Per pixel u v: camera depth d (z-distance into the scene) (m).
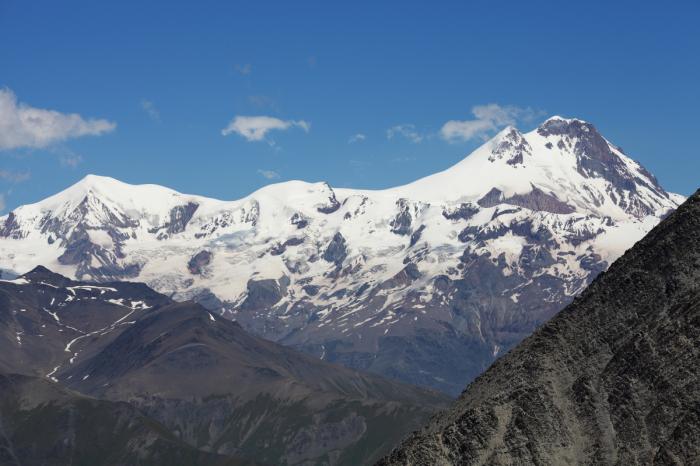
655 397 178.50
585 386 186.62
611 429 179.12
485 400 191.25
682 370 178.38
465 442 185.00
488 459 181.38
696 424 168.00
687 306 187.38
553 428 183.00
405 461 187.00
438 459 184.88
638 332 189.12
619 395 182.12
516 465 179.62
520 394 188.50
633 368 184.12
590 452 178.25
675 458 166.00
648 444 173.50
